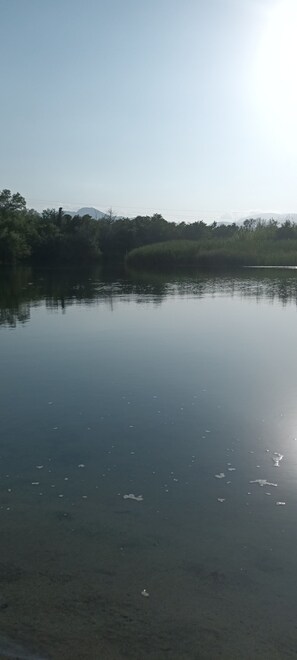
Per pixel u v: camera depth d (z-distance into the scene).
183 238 96.62
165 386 10.06
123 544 5.01
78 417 8.45
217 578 4.52
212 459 6.85
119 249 93.88
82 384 10.32
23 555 4.85
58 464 6.74
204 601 4.24
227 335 15.26
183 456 6.94
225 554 4.85
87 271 56.41
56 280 42.00
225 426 7.97
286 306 22.12
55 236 86.19
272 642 3.83
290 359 12.05
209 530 5.23
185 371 11.13
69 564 4.71
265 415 8.40
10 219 81.50
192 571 4.61
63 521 5.41
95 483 6.22
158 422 8.18
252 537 5.11
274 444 7.30
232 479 6.29
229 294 27.78
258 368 11.27
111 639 3.85
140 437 7.60
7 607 4.18
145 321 18.25
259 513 5.54
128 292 29.81
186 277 43.06
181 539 5.08
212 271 51.50
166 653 3.73
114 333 15.91
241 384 10.09
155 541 5.05
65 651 3.73
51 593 4.34
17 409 8.88
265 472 6.47
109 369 11.42
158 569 4.64
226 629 3.95
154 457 6.92
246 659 3.68
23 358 12.66
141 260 66.38
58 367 11.69
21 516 5.51
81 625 3.98
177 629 3.94
